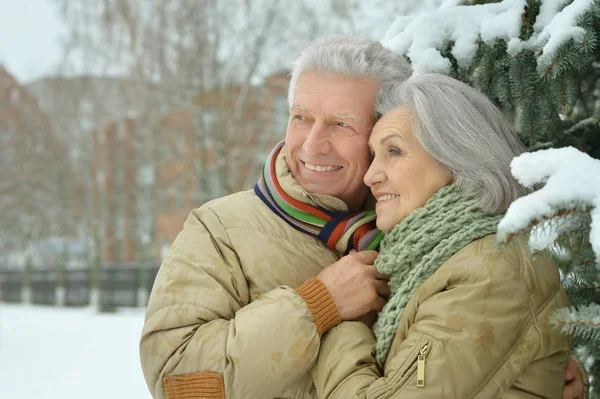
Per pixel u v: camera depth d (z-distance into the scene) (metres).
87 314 20.14
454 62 2.11
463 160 1.63
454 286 1.51
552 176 1.26
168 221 26.39
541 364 1.52
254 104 18.59
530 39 1.89
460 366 1.43
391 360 1.53
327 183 1.94
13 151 26.34
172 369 1.69
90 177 26.19
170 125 19.56
